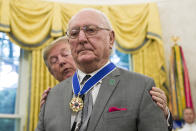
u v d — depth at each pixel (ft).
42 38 20.71
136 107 4.42
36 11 21.18
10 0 20.48
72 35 5.07
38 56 20.43
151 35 21.90
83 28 4.96
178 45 22.06
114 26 22.31
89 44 4.90
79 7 22.29
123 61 22.41
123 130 4.25
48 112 4.99
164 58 21.47
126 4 23.16
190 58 21.91
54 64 7.34
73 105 4.69
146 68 21.54
